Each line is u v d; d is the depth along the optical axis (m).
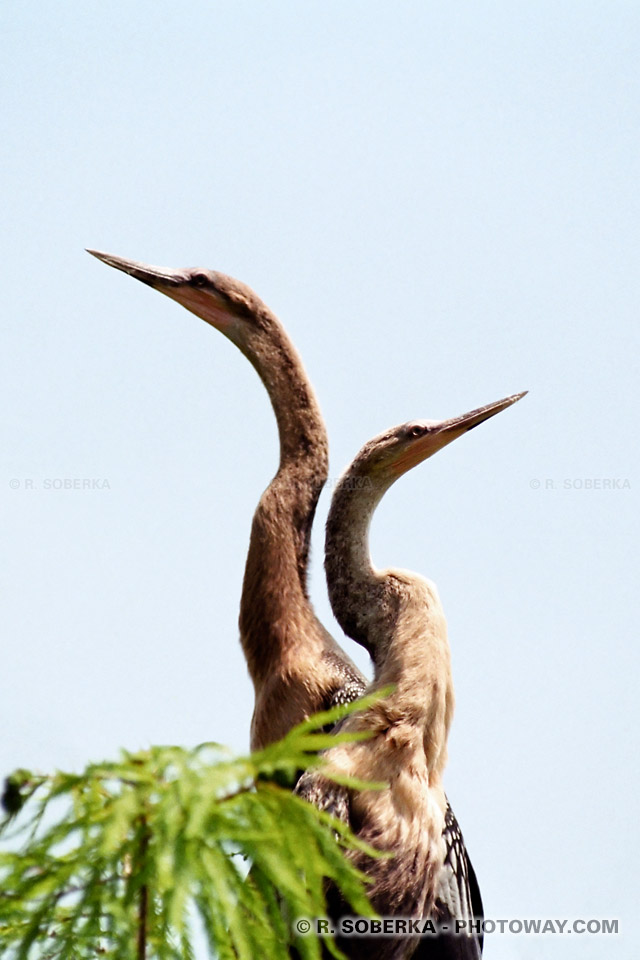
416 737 11.27
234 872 4.59
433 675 11.58
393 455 13.24
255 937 4.82
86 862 4.48
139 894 4.74
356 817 10.99
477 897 12.95
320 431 14.08
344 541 12.78
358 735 4.80
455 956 12.03
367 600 12.48
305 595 13.54
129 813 4.38
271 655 13.15
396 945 10.86
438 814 11.30
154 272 14.78
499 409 13.72
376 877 10.77
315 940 4.85
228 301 14.54
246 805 4.62
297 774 11.48
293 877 4.52
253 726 13.24
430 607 11.99
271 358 14.27
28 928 4.74
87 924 4.77
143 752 4.53
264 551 13.46
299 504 13.75
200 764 4.48
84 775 4.54
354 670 13.08
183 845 4.34
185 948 4.92
